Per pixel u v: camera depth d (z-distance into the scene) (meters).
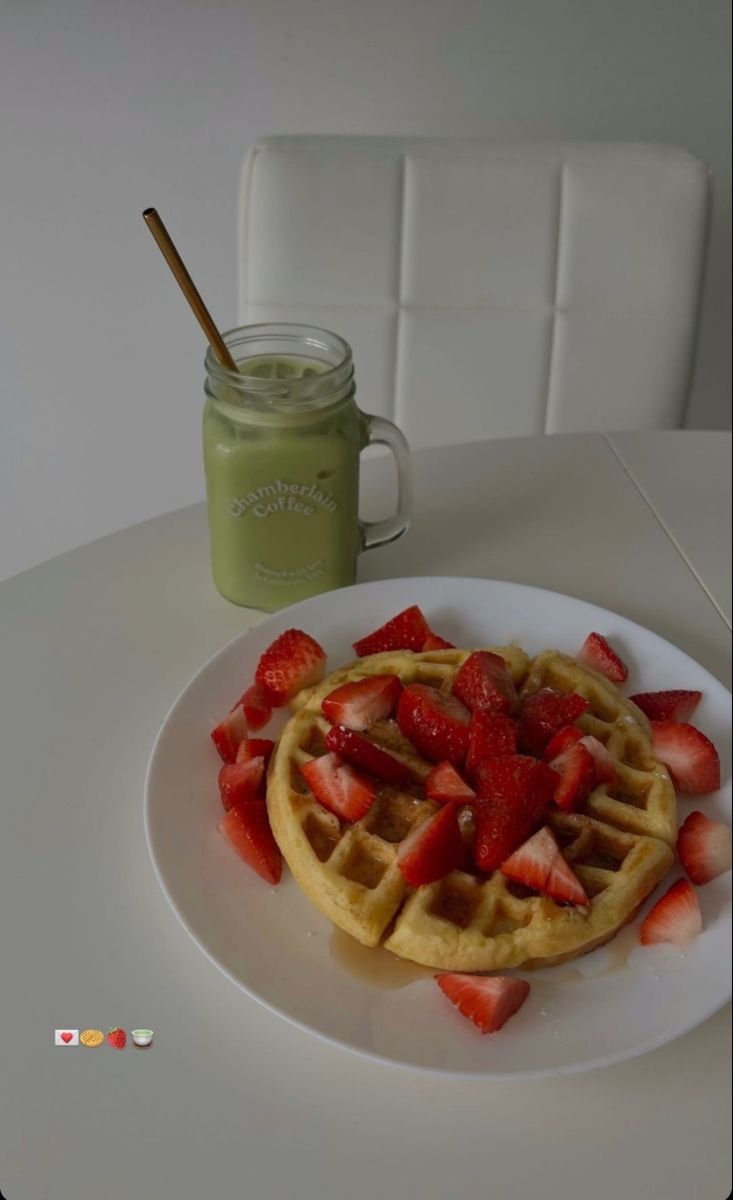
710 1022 0.56
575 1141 0.52
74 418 1.16
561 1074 0.52
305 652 0.67
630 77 1.02
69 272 1.08
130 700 0.69
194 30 0.97
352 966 0.56
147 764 0.65
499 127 1.04
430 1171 0.51
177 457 1.19
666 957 0.57
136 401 1.15
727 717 0.67
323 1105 0.53
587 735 0.64
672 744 0.64
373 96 1.01
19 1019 0.55
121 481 1.20
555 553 0.79
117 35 0.97
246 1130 0.52
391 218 0.89
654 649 0.70
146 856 0.61
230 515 0.70
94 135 1.01
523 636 0.71
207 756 0.64
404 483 0.75
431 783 0.61
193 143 1.02
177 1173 0.50
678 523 0.82
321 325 0.92
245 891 0.59
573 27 0.99
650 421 0.96
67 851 0.61
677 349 0.94
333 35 0.98
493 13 0.98
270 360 0.71
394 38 0.99
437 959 0.56
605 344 0.93
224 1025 0.55
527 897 0.60
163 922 0.59
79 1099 0.52
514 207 0.89
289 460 0.68
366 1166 0.51
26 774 0.64
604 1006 0.55
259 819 0.61
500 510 0.82
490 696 0.64
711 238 1.11
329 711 0.64
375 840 0.60
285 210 0.88
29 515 1.22
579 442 0.89
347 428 0.69
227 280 1.09
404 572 0.77
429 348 0.93
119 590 0.75
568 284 0.92
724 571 0.78
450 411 0.95
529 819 0.60
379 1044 0.53
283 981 0.55
